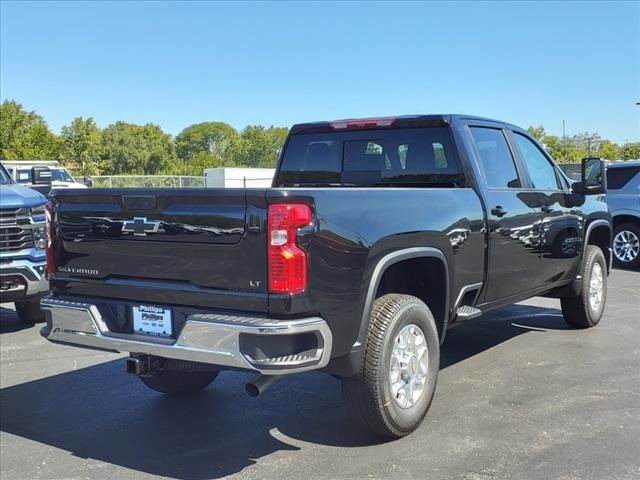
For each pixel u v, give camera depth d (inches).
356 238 144.0
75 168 2470.5
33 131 2305.6
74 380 221.0
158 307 148.9
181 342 140.2
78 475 149.3
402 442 162.1
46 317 167.2
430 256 168.1
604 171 246.1
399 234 156.1
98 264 158.6
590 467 146.2
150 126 3981.3
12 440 170.4
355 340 147.2
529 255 220.4
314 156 236.1
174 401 199.2
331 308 139.0
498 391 199.0
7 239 270.2
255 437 169.3
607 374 215.3
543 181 241.4
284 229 131.8
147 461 156.3
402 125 212.1
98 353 255.9
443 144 203.0
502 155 218.7
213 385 214.2
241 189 134.9
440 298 178.4
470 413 180.5
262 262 133.2
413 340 164.9
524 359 234.1
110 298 158.1
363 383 152.2
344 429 173.2
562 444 159.0
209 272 139.9
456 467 147.5
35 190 310.5
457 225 179.8
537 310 321.7
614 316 308.3
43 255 281.6
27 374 228.2
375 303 158.1
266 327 130.3
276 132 4067.4
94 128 2512.3
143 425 179.6
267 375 137.6
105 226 156.0
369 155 221.8
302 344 135.7
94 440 169.6
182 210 142.9
